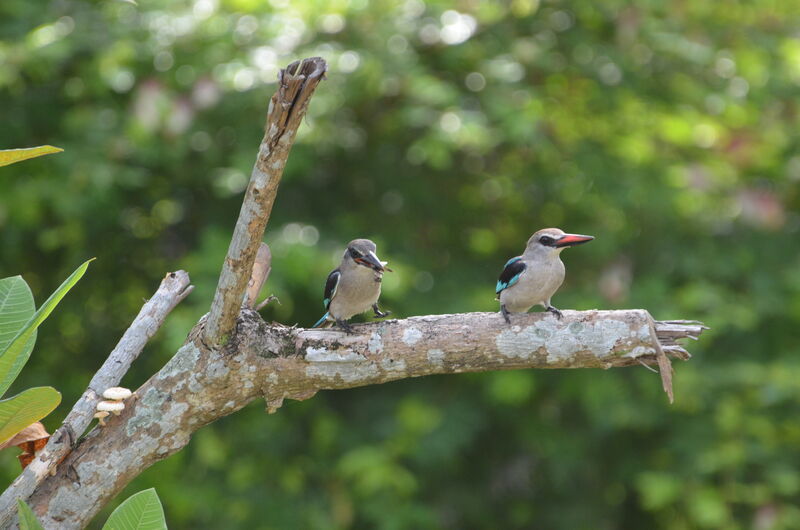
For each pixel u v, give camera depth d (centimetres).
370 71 1193
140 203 1411
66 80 1305
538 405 1472
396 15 1291
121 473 541
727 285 1448
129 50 1192
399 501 1334
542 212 1502
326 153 1371
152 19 1238
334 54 1205
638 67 1386
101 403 536
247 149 1236
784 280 1370
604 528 1520
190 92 1191
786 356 1338
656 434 1498
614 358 565
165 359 1339
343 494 1355
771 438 1319
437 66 1348
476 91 1323
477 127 1184
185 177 1364
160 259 1479
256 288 584
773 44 1405
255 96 1238
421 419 1307
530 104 1258
